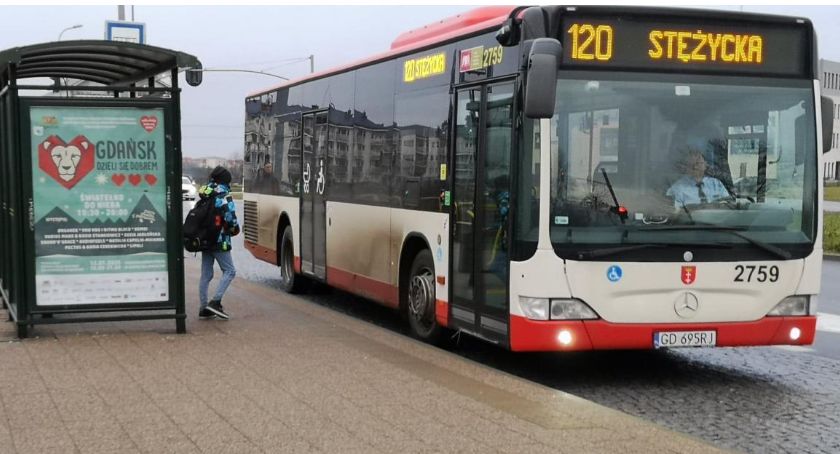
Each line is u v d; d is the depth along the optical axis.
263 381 7.40
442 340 10.16
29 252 9.19
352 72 12.34
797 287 8.21
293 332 9.82
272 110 16.14
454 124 9.35
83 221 9.30
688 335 7.96
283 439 5.80
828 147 8.51
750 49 8.17
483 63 8.76
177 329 9.66
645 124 7.95
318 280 13.57
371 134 11.59
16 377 7.47
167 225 9.52
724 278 8.01
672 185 7.95
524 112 7.73
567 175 7.80
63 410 6.44
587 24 7.89
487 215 8.57
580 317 7.80
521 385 7.37
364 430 6.03
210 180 10.71
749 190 8.12
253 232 17.33
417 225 10.18
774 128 8.22
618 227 7.85
